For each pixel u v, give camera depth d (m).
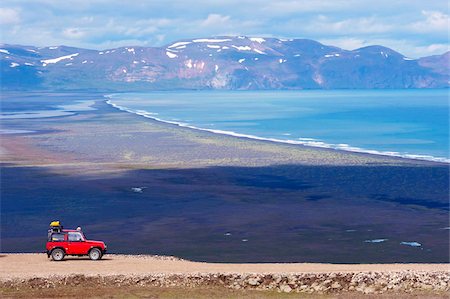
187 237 105.19
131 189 151.75
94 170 181.38
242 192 147.12
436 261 89.00
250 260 89.81
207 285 59.81
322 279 59.81
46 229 111.94
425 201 135.12
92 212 126.31
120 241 102.94
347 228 111.19
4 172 177.88
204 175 171.75
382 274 60.44
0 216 122.88
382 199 137.75
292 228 111.38
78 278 60.28
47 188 153.25
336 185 155.12
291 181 161.38
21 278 59.69
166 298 56.28
